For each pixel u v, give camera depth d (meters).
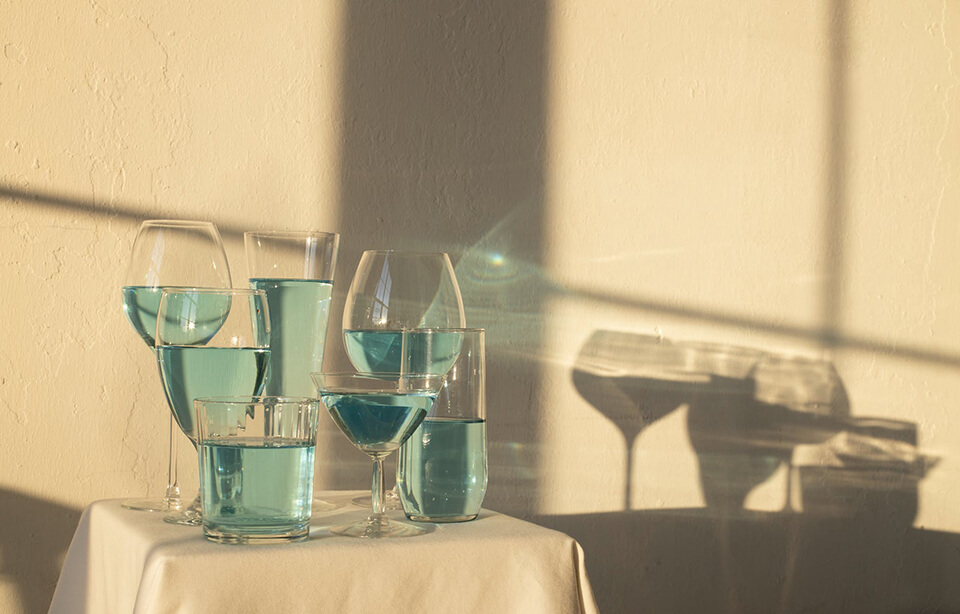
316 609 0.89
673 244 1.84
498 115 1.71
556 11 1.76
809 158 1.96
